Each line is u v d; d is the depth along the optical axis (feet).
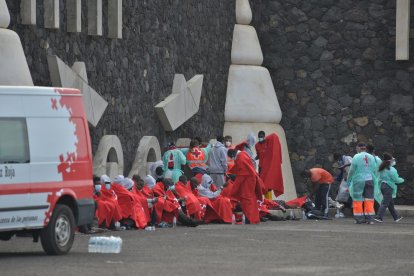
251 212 151.74
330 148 203.72
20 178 93.40
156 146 165.89
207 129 189.26
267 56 206.69
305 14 205.36
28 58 134.00
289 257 98.37
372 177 153.17
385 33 200.75
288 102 205.67
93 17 149.48
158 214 139.74
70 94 100.27
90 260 92.58
